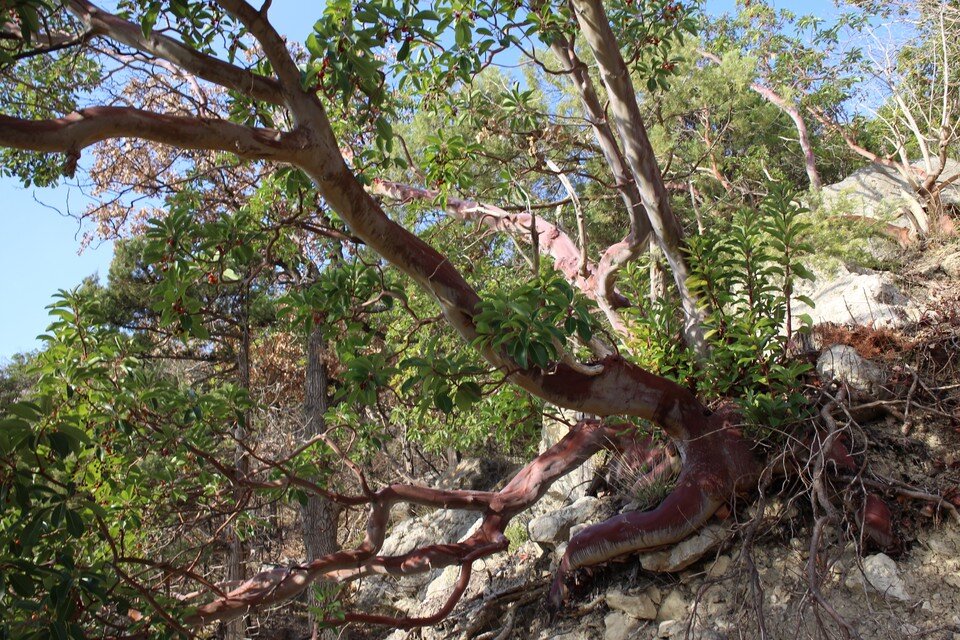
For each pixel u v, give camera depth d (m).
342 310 6.22
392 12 5.16
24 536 4.26
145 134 4.83
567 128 10.99
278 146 5.18
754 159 13.27
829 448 6.29
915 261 10.28
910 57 12.62
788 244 6.84
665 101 12.30
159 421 6.59
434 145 7.93
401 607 10.27
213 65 5.25
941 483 6.64
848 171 15.82
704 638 6.48
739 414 7.19
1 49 4.85
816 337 8.17
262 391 15.83
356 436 8.27
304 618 12.94
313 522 13.88
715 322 7.26
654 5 7.62
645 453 8.02
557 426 9.87
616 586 7.32
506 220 10.12
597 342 8.91
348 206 5.62
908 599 6.03
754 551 6.85
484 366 6.41
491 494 7.91
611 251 8.68
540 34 6.51
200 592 7.42
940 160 11.10
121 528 6.80
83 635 4.45
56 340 6.32
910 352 7.59
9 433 4.37
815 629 6.09
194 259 6.14
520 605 8.07
